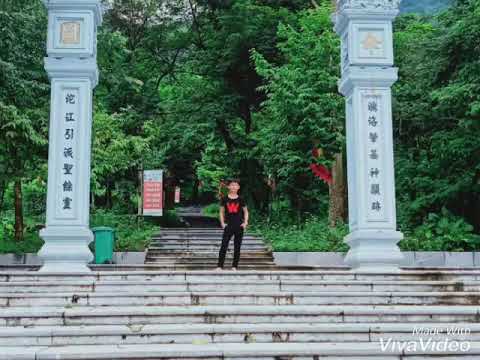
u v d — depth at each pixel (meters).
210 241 17.47
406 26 20.86
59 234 9.38
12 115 12.95
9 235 17.02
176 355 5.54
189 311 6.73
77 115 9.84
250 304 7.51
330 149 17.00
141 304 7.46
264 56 21.95
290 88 16.83
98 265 11.78
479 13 14.06
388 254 9.64
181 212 32.66
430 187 16.16
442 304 7.72
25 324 6.60
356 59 10.29
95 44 10.41
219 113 22.95
